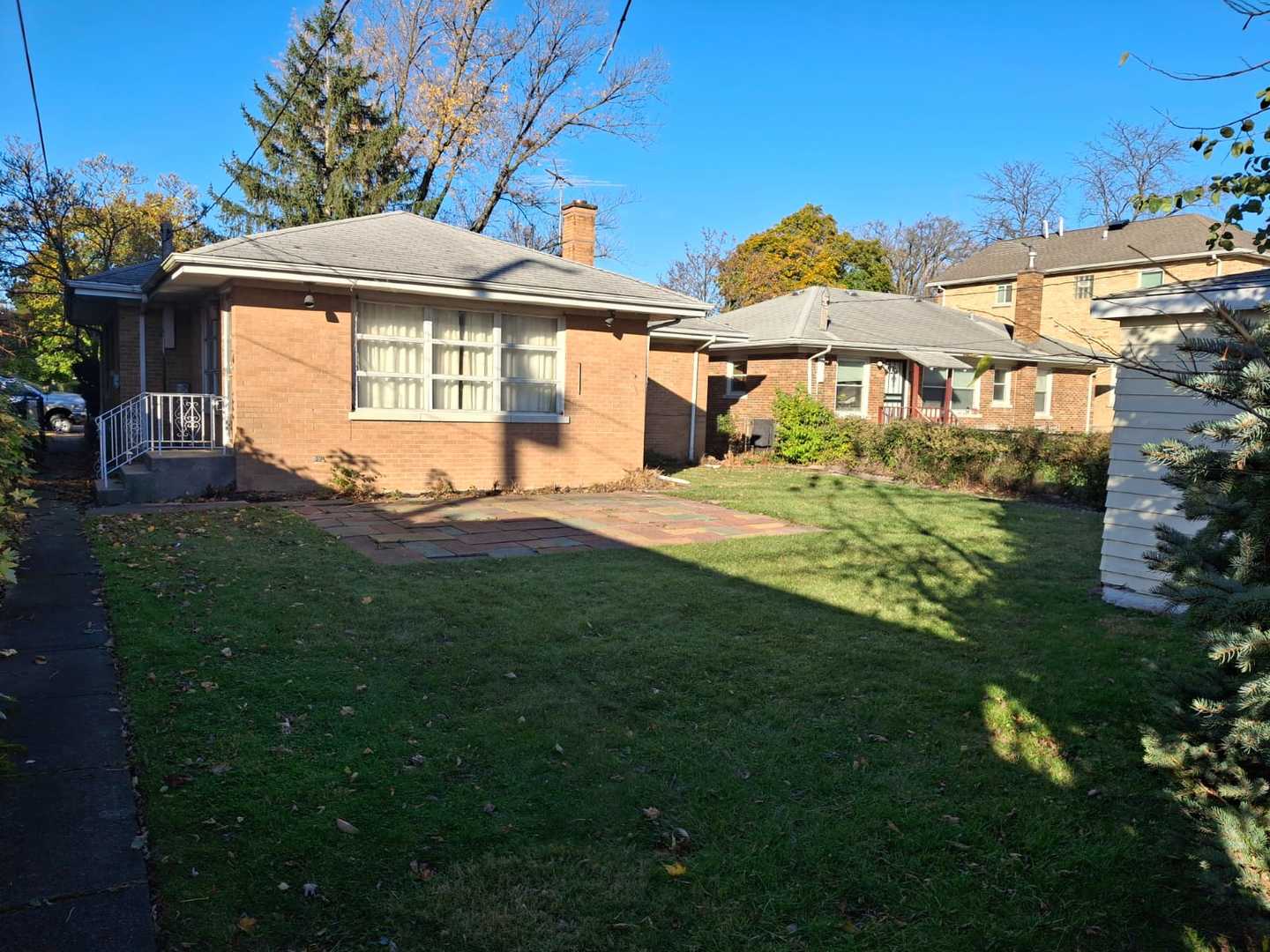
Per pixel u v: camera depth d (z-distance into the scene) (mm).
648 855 3266
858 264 46969
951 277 37906
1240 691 3037
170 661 4984
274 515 10344
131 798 3477
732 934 2828
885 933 2871
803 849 3342
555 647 5594
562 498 13016
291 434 11797
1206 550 3484
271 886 2941
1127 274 31797
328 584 6957
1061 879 3236
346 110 27672
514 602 6633
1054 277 34125
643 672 5203
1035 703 4922
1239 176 4812
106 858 3047
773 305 25344
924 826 3549
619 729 4359
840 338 21812
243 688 4645
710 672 5262
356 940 2703
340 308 11953
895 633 6215
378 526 9875
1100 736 4512
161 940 2639
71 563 7453
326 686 4738
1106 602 7312
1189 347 3322
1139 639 6191
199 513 10258
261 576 7098
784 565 8430
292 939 2689
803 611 6723
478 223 29859
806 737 4363
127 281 14508
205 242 32969
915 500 13789
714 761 4059
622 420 14633
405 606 6352
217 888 2906
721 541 9625
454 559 8203
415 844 3254
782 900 3018
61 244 26922
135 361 15172
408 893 2947
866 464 18422
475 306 13125
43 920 2688
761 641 5895
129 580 6793
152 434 12633
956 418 24234
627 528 10383
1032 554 9469
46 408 25031
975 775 4016
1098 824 3631
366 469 12352
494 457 13398
